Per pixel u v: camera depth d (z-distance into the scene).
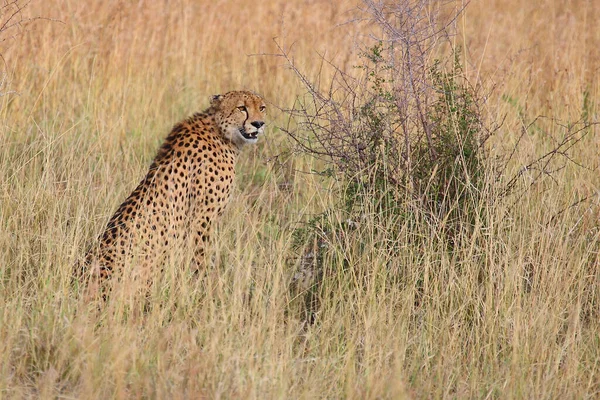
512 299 9.38
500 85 13.91
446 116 10.65
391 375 8.19
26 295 9.26
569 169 12.08
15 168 11.96
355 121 10.64
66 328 8.30
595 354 9.16
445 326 9.09
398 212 10.28
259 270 9.68
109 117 13.94
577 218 10.84
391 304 9.11
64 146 12.92
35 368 8.06
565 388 8.39
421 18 10.33
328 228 10.51
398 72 10.45
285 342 8.51
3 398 7.54
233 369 7.86
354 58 14.29
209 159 10.58
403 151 10.48
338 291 9.52
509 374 8.48
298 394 7.84
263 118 11.11
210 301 8.86
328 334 9.04
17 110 13.80
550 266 9.88
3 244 9.92
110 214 10.90
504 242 10.12
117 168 12.63
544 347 8.84
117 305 8.76
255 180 13.43
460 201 10.34
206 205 10.58
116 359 7.70
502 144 11.76
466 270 9.60
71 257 9.34
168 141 10.48
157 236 9.88
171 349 8.37
